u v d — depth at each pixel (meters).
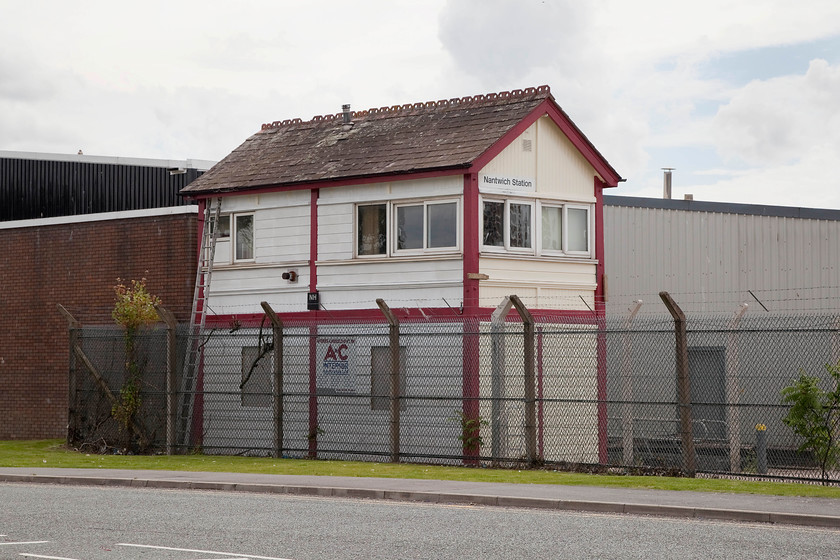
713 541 10.25
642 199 27.44
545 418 20.86
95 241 26.67
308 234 23.05
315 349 22.30
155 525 11.45
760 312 27.88
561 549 9.76
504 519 11.97
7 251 28.09
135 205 33.00
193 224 25.16
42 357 27.42
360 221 22.45
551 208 22.61
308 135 25.27
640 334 25.64
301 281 23.09
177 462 20.06
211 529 11.12
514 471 17.66
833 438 16.77
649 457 20.33
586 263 23.00
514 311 21.39
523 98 22.53
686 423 16.75
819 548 9.84
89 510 12.84
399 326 20.05
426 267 21.38
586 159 23.17
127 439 22.86
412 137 22.95
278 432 21.50
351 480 15.94
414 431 20.66
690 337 25.25
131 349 22.95
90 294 26.66
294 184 23.05
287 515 12.34
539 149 22.33
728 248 27.95
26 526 11.39
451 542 10.20
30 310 27.66
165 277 25.39
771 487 14.67
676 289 27.44
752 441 23.59
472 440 19.70
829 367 17.25
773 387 23.83
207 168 33.06
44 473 17.47
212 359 23.66
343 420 21.66
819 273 28.22
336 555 9.44
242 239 24.27
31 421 27.47
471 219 20.83
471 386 20.12
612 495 13.66
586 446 21.22
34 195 34.12
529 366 18.39
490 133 21.64
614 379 23.27
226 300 24.23
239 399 23.17
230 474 17.23
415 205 21.70
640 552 9.59
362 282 22.20
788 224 28.33
